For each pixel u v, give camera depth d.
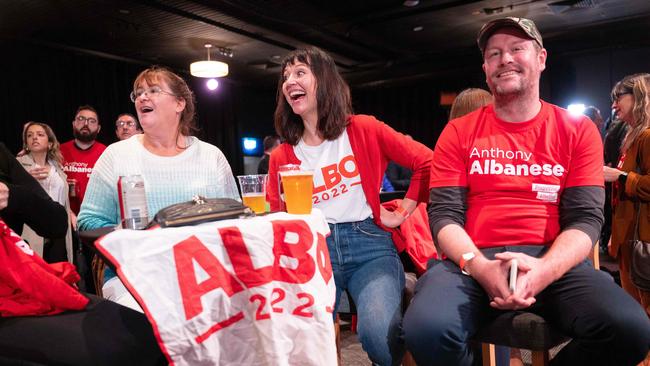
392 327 1.51
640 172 2.39
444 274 1.55
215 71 6.79
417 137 10.06
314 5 6.11
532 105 1.62
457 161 1.69
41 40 6.60
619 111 2.74
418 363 1.41
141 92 1.77
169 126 1.82
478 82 9.12
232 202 1.35
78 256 3.59
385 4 6.14
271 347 1.16
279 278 1.21
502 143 1.64
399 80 9.45
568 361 1.39
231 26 6.58
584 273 1.43
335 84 1.86
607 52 7.83
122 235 1.08
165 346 1.08
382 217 1.84
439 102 9.77
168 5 5.75
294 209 1.41
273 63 8.58
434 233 1.65
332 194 1.85
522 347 1.37
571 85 8.13
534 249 1.54
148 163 1.79
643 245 2.29
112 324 1.25
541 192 1.57
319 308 1.23
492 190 1.62
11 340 1.16
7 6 5.46
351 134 1.87
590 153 1.56
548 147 1.59
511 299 1.30
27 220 1.53
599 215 1.52
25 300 1.24
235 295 1.17
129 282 1.07
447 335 1.34
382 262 1.77
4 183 1.46
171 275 1.10
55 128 6.89
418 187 1.88
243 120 10.21
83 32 6.46
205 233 1.14
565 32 7.41
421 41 7.82
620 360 1.28
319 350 1.22
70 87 7.11
